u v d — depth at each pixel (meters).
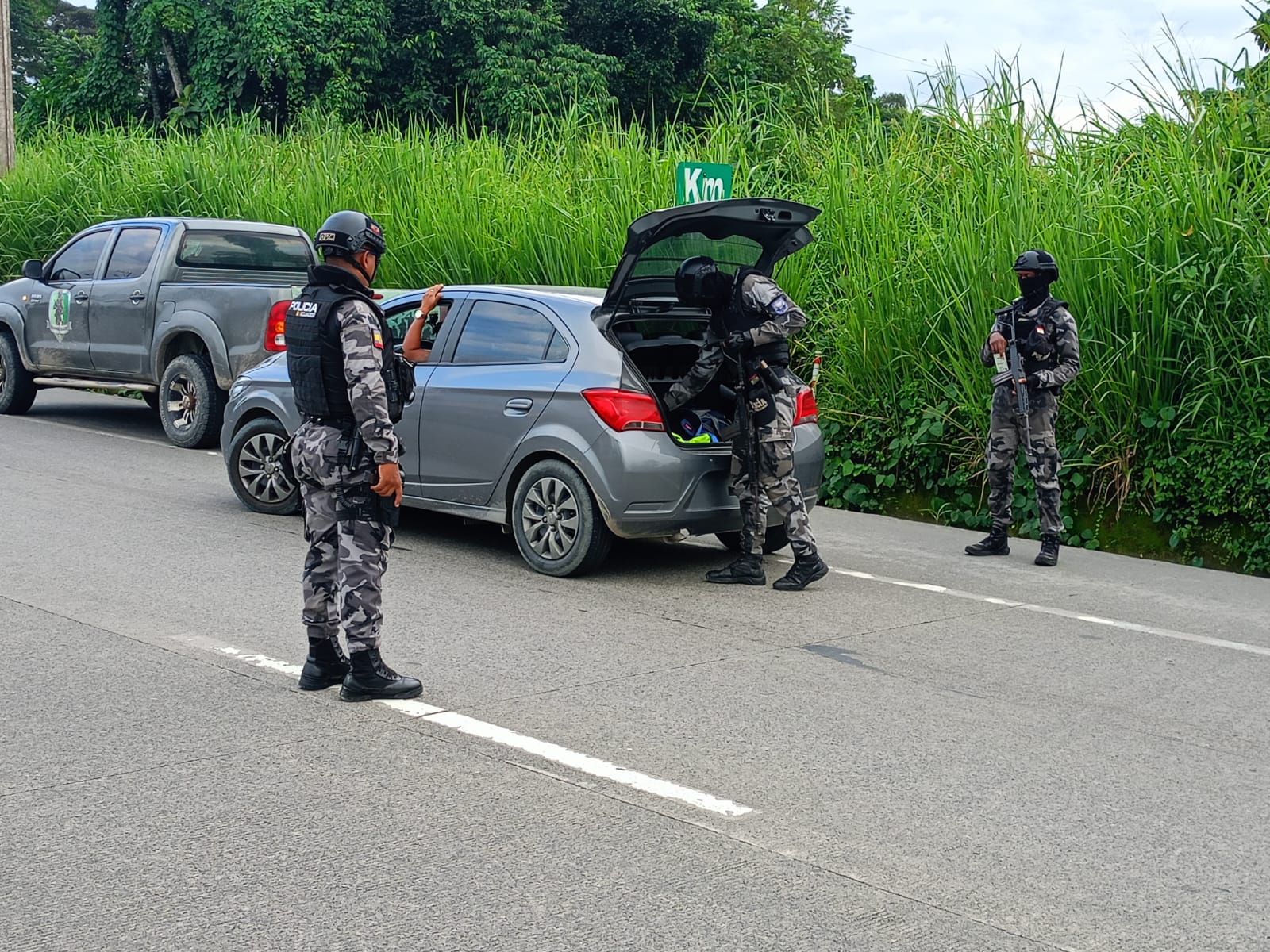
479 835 4.23
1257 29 10.62
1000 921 3.75
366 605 5.53
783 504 7.89
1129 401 9.77
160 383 12.82
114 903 3.73
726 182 11.32
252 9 28.19
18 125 34.66
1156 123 10.74
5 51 21.44
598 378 7.83
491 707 5.54
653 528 7.82
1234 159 10.25
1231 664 6.64
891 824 4.42
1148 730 5.52
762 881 3.96
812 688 5.95
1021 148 11.20
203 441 12.60
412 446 8.68
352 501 5.48
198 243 13.03
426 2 29.42
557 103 28.53
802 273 12.15
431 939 3.55
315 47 27.89
